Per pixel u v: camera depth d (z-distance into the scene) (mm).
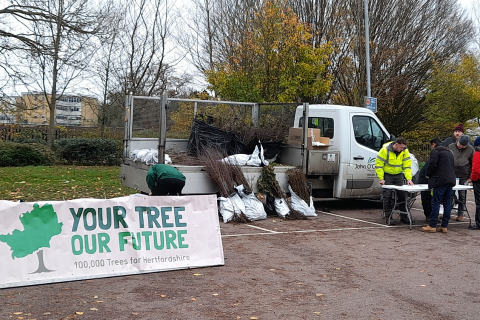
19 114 22656
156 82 25609
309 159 11078
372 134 11945
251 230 9062
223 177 9977
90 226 5820
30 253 5438
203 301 5055
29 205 5492
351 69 22891
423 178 10898
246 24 21094
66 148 21516
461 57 29234
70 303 4844
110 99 26266
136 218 6148
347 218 10805
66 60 21172
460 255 7523
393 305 5125
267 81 18797
